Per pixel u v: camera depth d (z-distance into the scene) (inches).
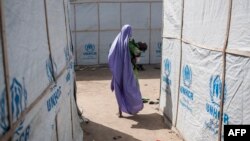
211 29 158.7
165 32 244.5
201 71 172.9
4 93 75.1
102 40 514.0
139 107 257.3
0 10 73.1
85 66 514.0
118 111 278.2
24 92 89.5
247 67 128.3
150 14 514.0
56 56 141.3
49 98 120.3
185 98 201.2
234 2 135.6
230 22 139.3
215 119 156.9
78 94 341.1
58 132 138.7
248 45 126.9
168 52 238.5
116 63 250.4
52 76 128.7
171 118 233.0
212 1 156.6
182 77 206.1
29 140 93.4
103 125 243.6
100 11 504.4
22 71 88.7
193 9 183.2
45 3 122.3
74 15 500.1
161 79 261.7
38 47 107.7
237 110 137.1
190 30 189.5
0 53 73.3
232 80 139.5
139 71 469.7
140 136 220.7
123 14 509.0
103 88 367.9
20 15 89.0
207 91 165.8
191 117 190.9
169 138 214.8
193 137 187.0
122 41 248.7
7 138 75.1
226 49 142.7
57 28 149.4
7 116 76.6
